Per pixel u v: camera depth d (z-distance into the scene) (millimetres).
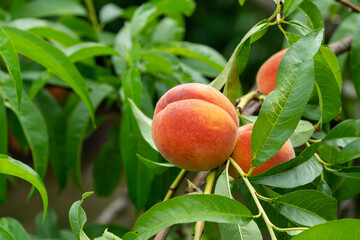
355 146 668
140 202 879
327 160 749
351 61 802
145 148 851
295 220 616
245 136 661
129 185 874
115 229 935
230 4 2020
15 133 1033
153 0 924
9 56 668
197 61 986
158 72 963
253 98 775
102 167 1099
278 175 639
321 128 716
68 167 1007
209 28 2045
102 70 1008
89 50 884
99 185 1104
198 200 579
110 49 896
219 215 580
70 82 790
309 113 761
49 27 961
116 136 1096
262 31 673
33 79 993
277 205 621
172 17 1120
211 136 634
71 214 596
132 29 900
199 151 635
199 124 633
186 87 654
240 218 584
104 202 2500
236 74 684
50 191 2619
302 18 857
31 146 831
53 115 1002
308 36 618
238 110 740
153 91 961
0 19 1075
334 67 677
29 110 840
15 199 2619
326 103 687
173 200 578
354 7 822
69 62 784
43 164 835
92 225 936
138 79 825
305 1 715
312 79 608
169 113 641
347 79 1169
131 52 859
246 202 675
